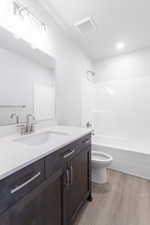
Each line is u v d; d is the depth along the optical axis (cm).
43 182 77
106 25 172
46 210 81
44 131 141
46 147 85
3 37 109
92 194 161
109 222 122
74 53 217
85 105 261
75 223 121
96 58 283
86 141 142
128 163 208
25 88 134
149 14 152
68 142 103
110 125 276
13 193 59
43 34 146
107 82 279
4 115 115
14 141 101
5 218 56
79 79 237
